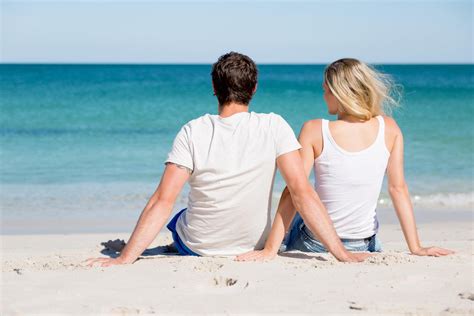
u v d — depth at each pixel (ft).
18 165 42.50
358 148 13.56
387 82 14.12
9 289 10.71
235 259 12.91
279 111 91.35
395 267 12.21
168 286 10.95
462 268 12.16
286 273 11.73
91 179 37.17
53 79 144.46
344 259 12.86
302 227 14.28
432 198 31.86
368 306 9.54
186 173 12.81
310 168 13.71
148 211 12.85
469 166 42.45
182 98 104.94
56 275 11.77
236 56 12.91
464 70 208.44
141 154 47.83
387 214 27.84
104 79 148.77
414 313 9.27
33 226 25.22
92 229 24.71
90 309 9.48
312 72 204.74
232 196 12.75
